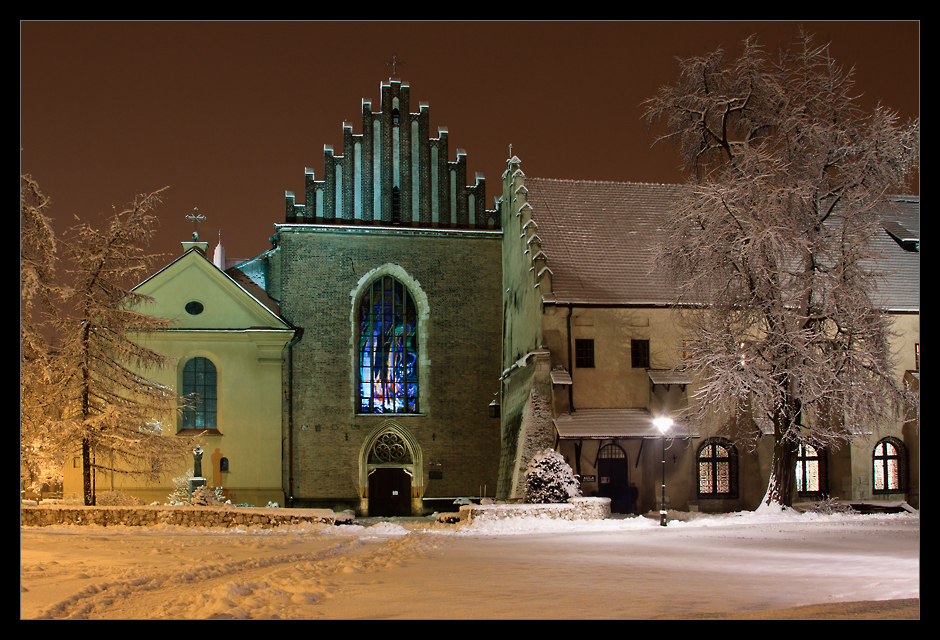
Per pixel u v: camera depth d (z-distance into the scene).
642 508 37.66
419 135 48.03
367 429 45.06
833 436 34.12
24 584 13.38
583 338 38.25
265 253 47.50
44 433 34.59
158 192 37.62
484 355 46.75
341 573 15.44
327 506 44.03
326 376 45.06
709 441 37.97
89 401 35.94
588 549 20.86
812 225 33.66
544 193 44.34
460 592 12.81
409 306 46.91
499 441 46.12
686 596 12.53
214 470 43.16
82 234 36.56
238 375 43.97
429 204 47.53
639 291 39.41
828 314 32.97
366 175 47.09
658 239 42.47
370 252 46.34
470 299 47.00
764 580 14.41
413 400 46.25
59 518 31.06
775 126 35.28
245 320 44.19
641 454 38.03
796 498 39.53
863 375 32.81
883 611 10.43
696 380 37.88
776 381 32.88
